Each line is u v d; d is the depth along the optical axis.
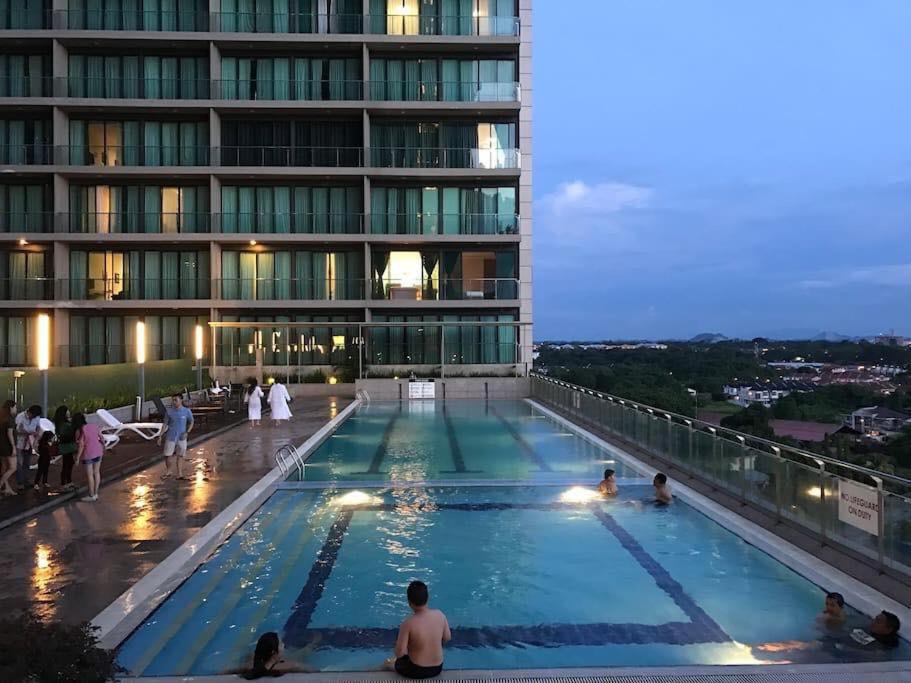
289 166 38.03
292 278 38.41
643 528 10.49
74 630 4.87
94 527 9.88
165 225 37.88
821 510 8.69
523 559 9.09
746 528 9.85
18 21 37.50
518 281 38.16
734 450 11.32
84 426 11.62
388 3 39.00
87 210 37.75
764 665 5.76
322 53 38.56
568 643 6.57
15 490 11.93
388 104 37.25
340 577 8.40
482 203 38.97
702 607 7.44
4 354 36.97
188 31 37.88
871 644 6.43
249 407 22.66
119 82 37.78
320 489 12.96
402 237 37.06
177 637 6.65
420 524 10.73
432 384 34.16
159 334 38.00
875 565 7.54
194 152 38.06
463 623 7.05
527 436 20.67
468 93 38.78
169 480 13.22
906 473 8.57
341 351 38.41
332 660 6.20
